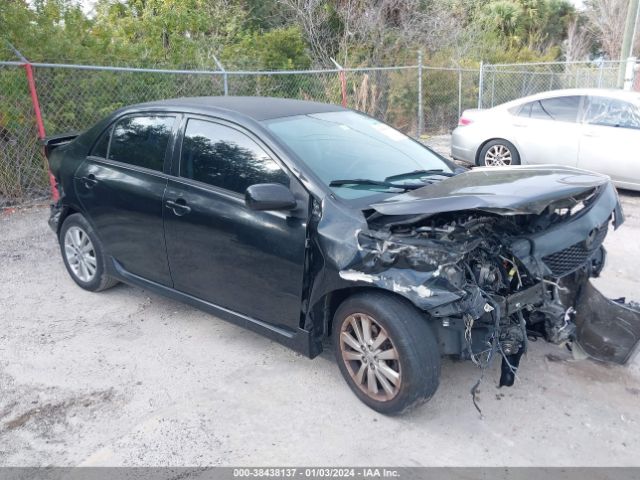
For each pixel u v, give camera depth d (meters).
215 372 3.82
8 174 7.74
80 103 8.45
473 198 3.01
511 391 3.59
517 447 3.10
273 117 3.93
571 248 3.44
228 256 3.76
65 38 8.42
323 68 15.08
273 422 3.31
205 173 3.91
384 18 16.27
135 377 3.76
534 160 8.93
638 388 3.64
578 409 3.42
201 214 3.84
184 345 4.17
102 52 8.90
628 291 5.07
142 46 9.62
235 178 3.75
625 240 6.43
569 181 3.36
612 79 17.58
